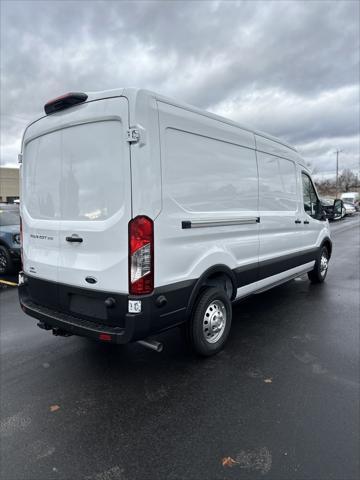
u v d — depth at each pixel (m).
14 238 7.81
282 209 5.23
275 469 2.21
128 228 2.90
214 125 3.74
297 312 5.24
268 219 4.76
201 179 3.54
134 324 2.91
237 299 4.34
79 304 3.36
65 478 2.19
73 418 2.79
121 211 2.95
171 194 3.16
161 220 3.04
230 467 2.24
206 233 3.59
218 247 3.78
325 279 7.30
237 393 3.10
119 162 2.96
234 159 4.07
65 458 2.36
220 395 3.07
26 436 2.58
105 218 3.08
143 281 2.93
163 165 3.07
